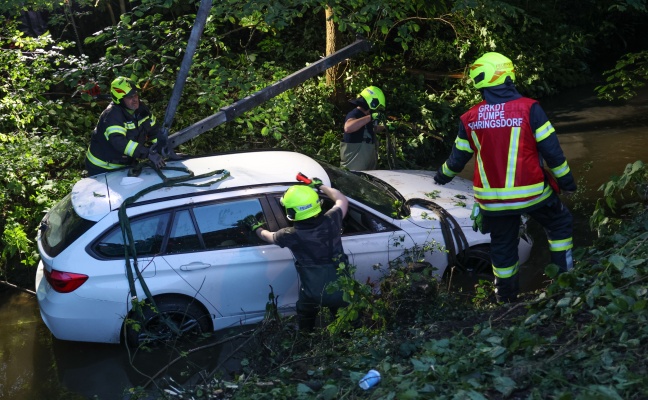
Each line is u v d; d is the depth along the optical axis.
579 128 10.79
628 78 9.43
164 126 6.62
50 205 7.67
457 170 5.13
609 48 15.80
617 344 3.76
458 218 6.30
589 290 4.34
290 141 9.76
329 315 5.28
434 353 4.09
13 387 5.47
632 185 8.02
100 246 5.66
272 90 7.22
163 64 10.04
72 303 5.62
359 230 6.04
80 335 5.73
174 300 5.78
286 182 6.00
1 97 9.44
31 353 5.96
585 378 3.46
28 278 7.40
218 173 6.07
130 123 6.53
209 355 5.68
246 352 5.32
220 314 5.88
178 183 5.91
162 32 10.42
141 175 6.14
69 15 10.17
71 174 8.25
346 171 6.82
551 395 3.41
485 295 5.51
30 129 9.25
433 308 5.46
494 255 5.23
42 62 8.95
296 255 5.43
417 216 6.25
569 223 5.12
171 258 5.71
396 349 4.66
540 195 4.91
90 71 8.38
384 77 12.07
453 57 12.57
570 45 13.53
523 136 4.78
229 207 5.88
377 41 11.75
